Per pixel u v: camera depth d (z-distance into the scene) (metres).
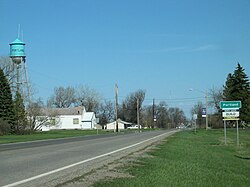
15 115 68.44
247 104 84.50
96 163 17.00
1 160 18.48
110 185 10.81
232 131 69.94
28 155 21.38
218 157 20.77
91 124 127.69
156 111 172.38
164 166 15.22
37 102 94.62
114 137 48.97
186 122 190.62
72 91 144.88
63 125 127.38
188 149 25.05
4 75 70.81
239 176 13.55
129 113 159.75
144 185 10.77
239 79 85.00
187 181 11.61
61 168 15.21
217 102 108.69
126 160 18.05
